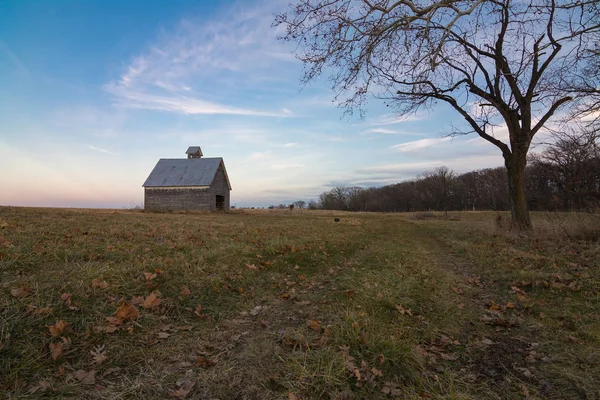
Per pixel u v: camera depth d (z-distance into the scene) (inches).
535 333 143.9
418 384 104.7
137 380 99.6
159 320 139.9
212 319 149.3
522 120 493.7
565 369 112.4
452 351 129.0
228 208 1619.1
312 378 102.6
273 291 197.9
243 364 111.4
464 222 1135.6
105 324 127.3
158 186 1413.6
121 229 392.5
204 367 109.0
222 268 222.5
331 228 676.1
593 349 125.2
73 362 104.6
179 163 1512.1
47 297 136.3
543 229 437.7
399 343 123.5
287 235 461.4
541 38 449.7
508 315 167.8
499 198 2511.1
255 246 325.4
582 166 727.1
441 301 185.0
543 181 1662.2
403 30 266.7
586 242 343.0
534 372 112.3
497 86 497.0
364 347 122.3
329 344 124.6
